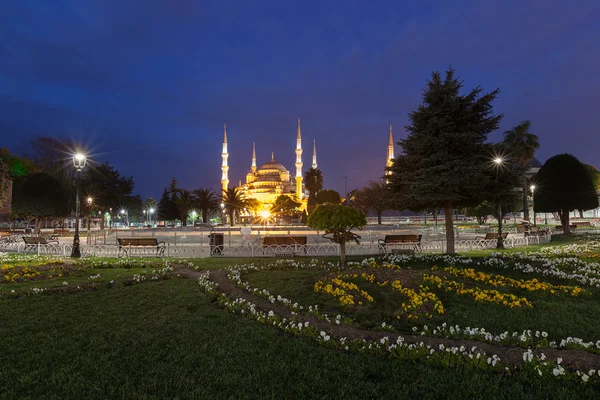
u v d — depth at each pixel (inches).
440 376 177.0
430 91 588.7
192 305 315.9
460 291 342.0
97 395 161.6
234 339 229.8
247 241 904.9
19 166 1828.2
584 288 363.9
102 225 2239.2
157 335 236.5
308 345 220.4
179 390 167.0
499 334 237.5
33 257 680.4
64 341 225.3
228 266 548.1
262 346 219.3
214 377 179.0
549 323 256.7
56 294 359.9
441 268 470.3
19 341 225.9
